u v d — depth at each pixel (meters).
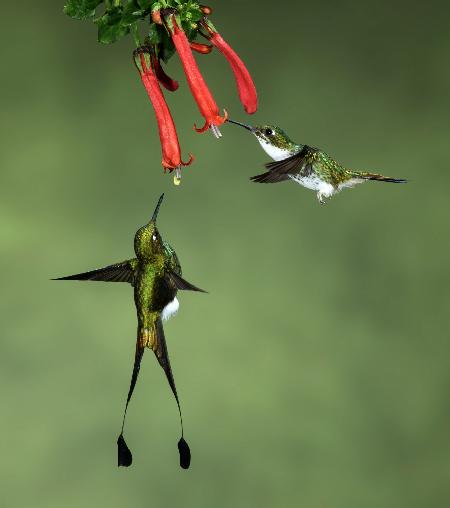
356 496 10.34
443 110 10.76
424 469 10.52
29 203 10.48
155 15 3.94
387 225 10.74
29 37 10.62
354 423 10.48
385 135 10.80
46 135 10.59
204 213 10.68
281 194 10.71
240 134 10.66
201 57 10.61
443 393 10.46
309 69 10.78
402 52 10.80
